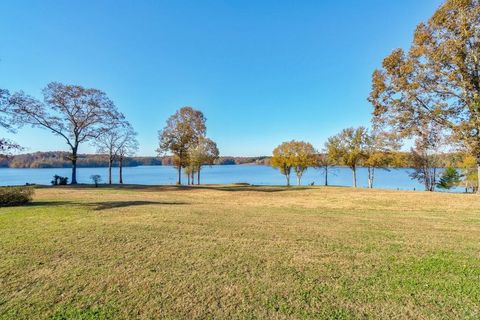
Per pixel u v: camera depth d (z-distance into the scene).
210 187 27.17
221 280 3.77
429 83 16.14
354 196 18.23
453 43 14.19
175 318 2.89
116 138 34.28
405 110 17.02
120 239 5.68
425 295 3.33
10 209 9.59
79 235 5.97
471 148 15.02
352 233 6.30
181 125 30.50
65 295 3.37
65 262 4.41
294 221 7.73
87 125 29.61
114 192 19.03
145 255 4.73
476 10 13.68
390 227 7.01
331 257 4.66
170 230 6.46
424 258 4.59
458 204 12.56
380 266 4.25
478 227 7.08
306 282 3.70
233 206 11.50
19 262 4.41
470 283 3.63
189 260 4.51
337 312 2.98
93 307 3.11
